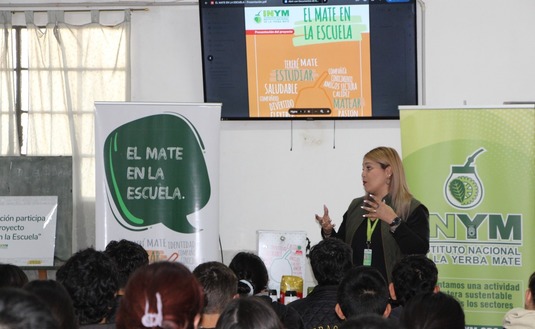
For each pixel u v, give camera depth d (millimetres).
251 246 6168
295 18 5891
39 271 6102
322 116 5938
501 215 4641
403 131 4762
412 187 4719
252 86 5953
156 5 6254
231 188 6199
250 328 1859
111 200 5105
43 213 6062
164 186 5113
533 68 6039
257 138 6180
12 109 6238
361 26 5844
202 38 5930
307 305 3275
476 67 6082
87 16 6262
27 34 6273
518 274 4613
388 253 4578
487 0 6078
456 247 4660
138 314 1692
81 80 6203
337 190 6129
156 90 6258
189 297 1729
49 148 6223
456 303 2223
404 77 5859
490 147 4672
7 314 1315
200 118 5160
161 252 5086
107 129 5133
